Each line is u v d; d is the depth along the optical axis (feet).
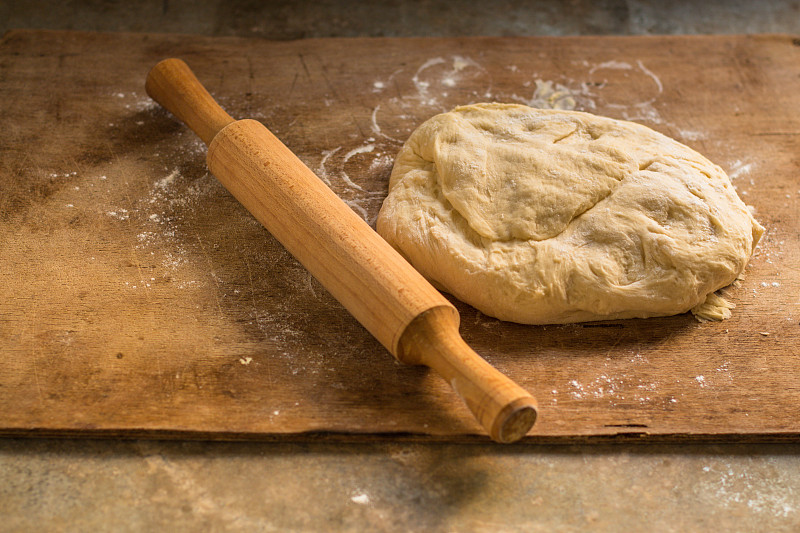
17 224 3.43
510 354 3.16
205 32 4.50
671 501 2.96
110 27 4.50
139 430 3.00
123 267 3.33
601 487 2.98
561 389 3.10
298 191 3.26
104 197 3.52
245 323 3.21
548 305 3.14
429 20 4.66
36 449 3.01
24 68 3.95
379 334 3.04
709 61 4.10
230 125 3.45
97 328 3.19
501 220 3.22
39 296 3.25
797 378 3.14
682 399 3.09
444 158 3.34
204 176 3.59
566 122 3.47
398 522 2.91
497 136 3.44
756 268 3.39
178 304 3.25
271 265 3.35
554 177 3.26
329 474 2.98
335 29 4.55
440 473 2.99
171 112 3.75
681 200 3.23
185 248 3.39
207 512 2.92
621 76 4.03
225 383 3.09
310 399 3.06
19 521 2.90
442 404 3.07
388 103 3.89
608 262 3.15
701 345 3.20
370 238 3.16
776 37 4.22
